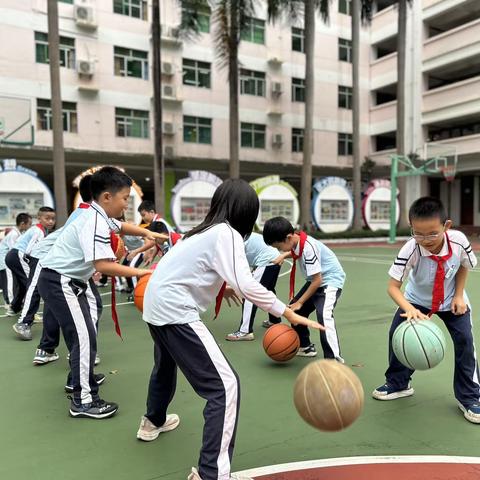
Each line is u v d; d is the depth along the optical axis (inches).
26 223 265.6
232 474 89.4
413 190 1029.2
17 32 729.0
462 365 119.3
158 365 103.1
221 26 675.4
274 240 150.3
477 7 923.4
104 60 797.9
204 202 687.7
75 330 120.3
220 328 217.5
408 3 840.9
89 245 109.1
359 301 284.2
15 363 167.2
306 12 734.5
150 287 89.7
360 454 101.0
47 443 107.7
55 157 583.2
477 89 884.6
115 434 111.9
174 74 852.0
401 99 802.8
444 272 114.8
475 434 110.1
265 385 143.5
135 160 813.9
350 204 839.7
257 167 932.6
